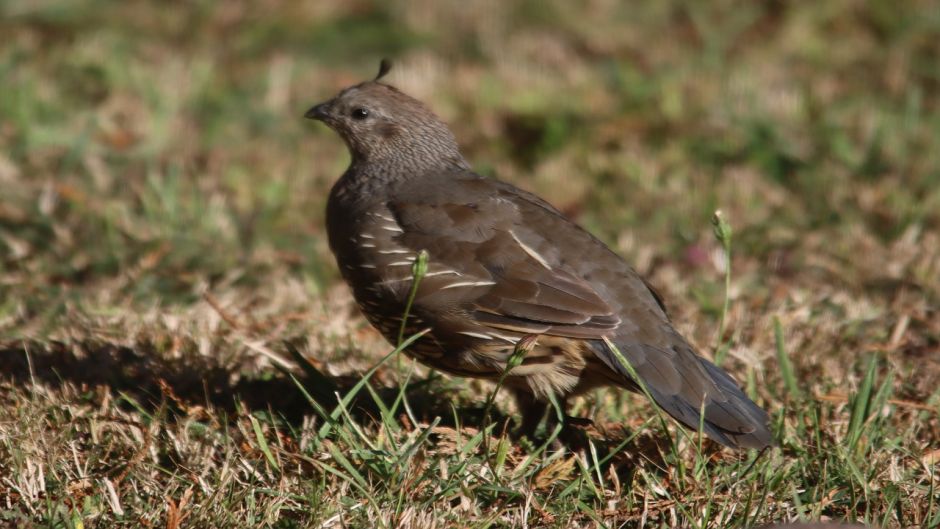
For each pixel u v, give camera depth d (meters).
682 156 13.91
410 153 9.33
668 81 15.34
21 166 13.10
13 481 7.19
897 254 11.66
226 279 10.99
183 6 18.53
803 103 14.70
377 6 18.70
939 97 15.41
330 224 9.00
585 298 7.89
